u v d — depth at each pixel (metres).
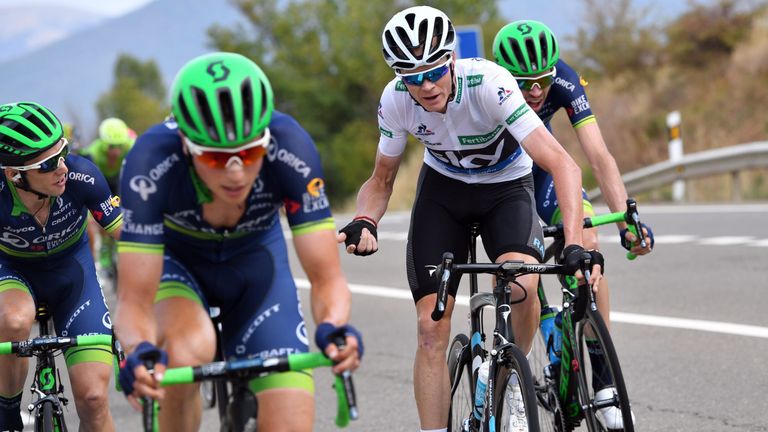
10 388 6.21
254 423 4.28
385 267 15.97
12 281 6.32
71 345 5.67
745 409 7.35
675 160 22.45
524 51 6.59
